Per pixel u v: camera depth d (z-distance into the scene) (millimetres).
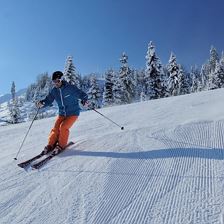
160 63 48219
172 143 6598
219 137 6504
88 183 5309
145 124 8672
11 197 5133
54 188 5289
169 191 4715
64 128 7191
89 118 11812
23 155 7414
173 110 10734
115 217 4254
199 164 5457
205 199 4352
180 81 53531
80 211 4492
